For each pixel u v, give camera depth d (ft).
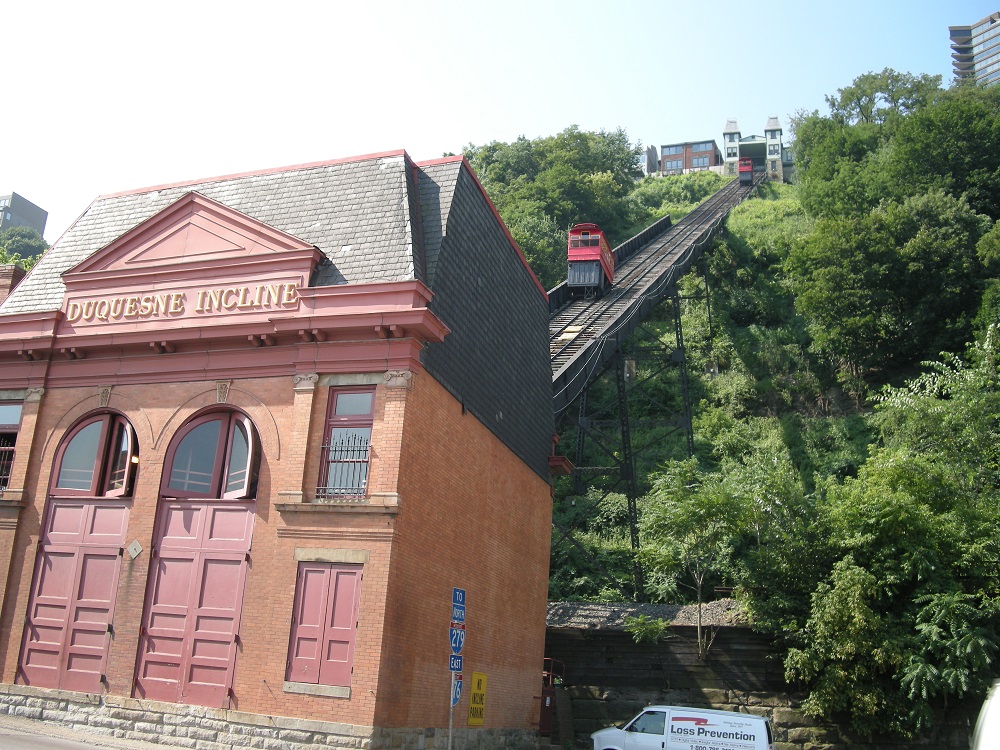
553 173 367.45
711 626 91.56
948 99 299.79
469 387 69.62
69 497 66.03
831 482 99.76
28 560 65.36
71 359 69.10
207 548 60.70
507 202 346.54
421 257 65.31
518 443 81.41
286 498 58.75
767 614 88.22
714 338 222.07
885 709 81.97
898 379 191.31
